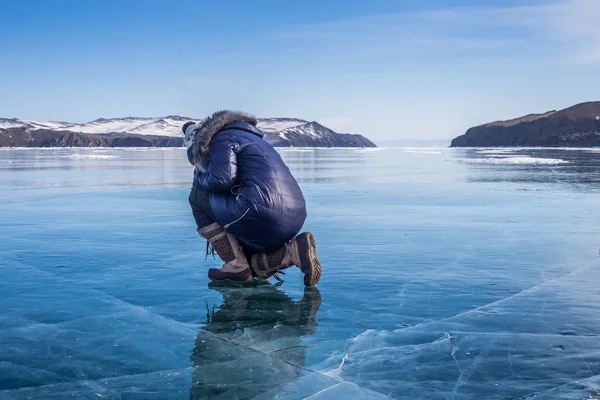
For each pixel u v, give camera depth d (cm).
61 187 1263
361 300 352
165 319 312
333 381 226
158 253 508
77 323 303
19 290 374
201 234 411
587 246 530
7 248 530
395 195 1064
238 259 400
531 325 296
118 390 218
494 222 698
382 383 223
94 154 4900
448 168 2156
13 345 268
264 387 220
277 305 342
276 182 383
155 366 242
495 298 353
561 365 241
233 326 300
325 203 927
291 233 393
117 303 343
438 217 746
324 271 433
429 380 226
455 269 436
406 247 529
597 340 273
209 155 388
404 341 273
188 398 211
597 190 1157
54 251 516
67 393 215
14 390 217
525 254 493
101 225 679
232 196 388
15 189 1209
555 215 764
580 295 355
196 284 398
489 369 237
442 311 326
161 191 1157
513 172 1823
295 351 261
